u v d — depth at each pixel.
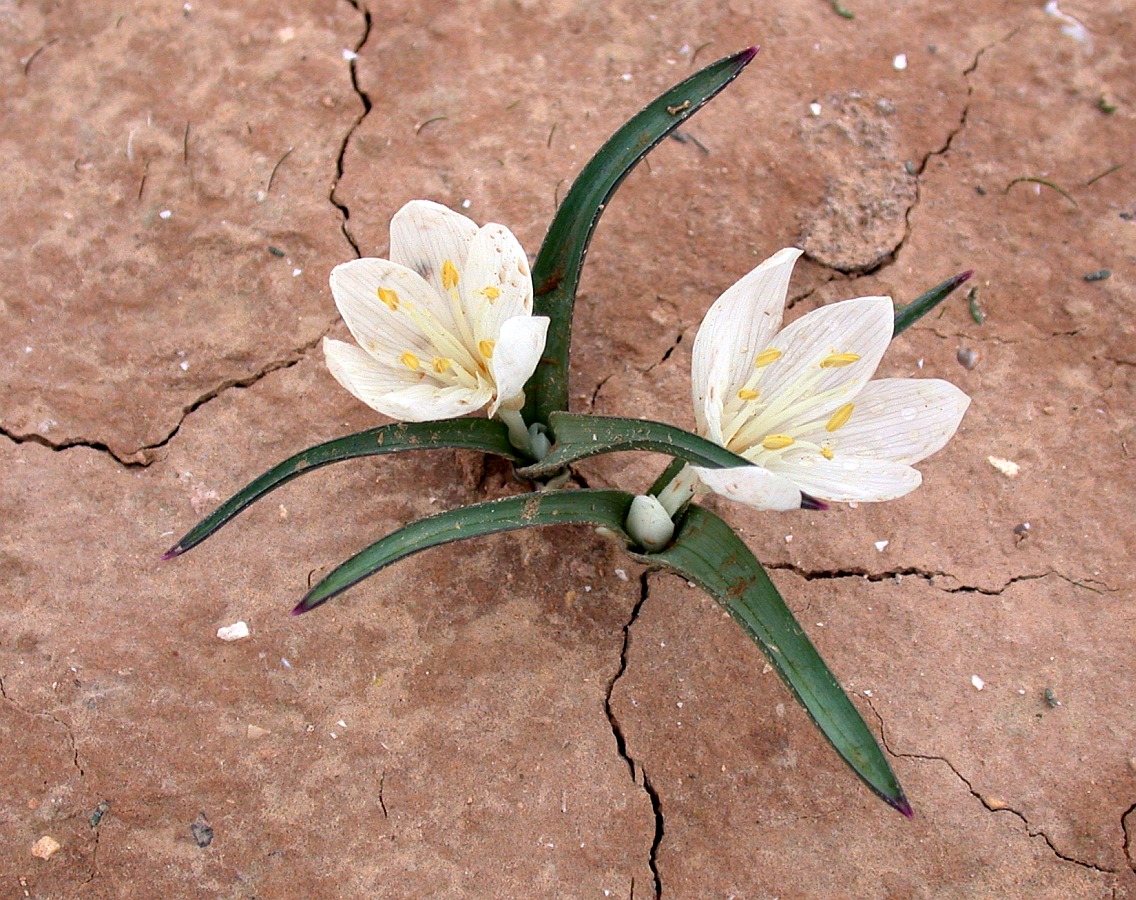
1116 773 0.24
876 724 0.25
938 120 0.30
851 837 0.24
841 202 0.29
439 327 0.22
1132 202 0.29
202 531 0.21
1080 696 0.25
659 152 0.29
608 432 0.21
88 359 0.27
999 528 0.26
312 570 0.25
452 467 0.26
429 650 0.25
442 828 0.24
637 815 0.24
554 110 0.30
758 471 0.20
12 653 0.25
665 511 0.23
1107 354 0.28
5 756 0.24
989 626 0.25
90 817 0.24
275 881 0.23
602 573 0.25
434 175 0.29
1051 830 0.24
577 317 0.28
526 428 0.24
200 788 0.24
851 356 0.21
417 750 0.24
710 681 0.25
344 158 0.29
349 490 0.26
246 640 0.25
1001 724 0.25
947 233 0.29
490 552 0.25
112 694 0.24
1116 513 0.26
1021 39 0.31
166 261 0.28
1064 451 0.27
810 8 0.31
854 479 0.21
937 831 0.24
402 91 0.30
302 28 0.31
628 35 0.31
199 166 0.29
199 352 0.27
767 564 0.26
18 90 0.30
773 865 0.24
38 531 0.26
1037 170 0.30
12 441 0.26
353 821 0.24
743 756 0.24
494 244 0.22
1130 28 0.31
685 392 0.27
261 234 0.28
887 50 0.31
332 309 0.28
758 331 0.22
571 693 0.25
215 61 0.30
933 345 0.28
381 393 0.22
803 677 0.21
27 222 0.28
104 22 0.31
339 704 0.24
